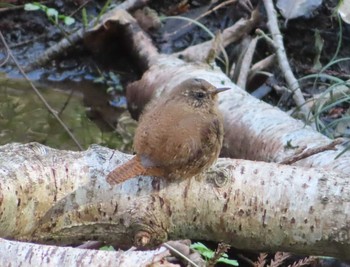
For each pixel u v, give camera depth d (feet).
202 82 28.50
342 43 45.42
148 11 48.80
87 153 27.63
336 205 27.04
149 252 22.62
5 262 23.44
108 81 47.85
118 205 27.04
